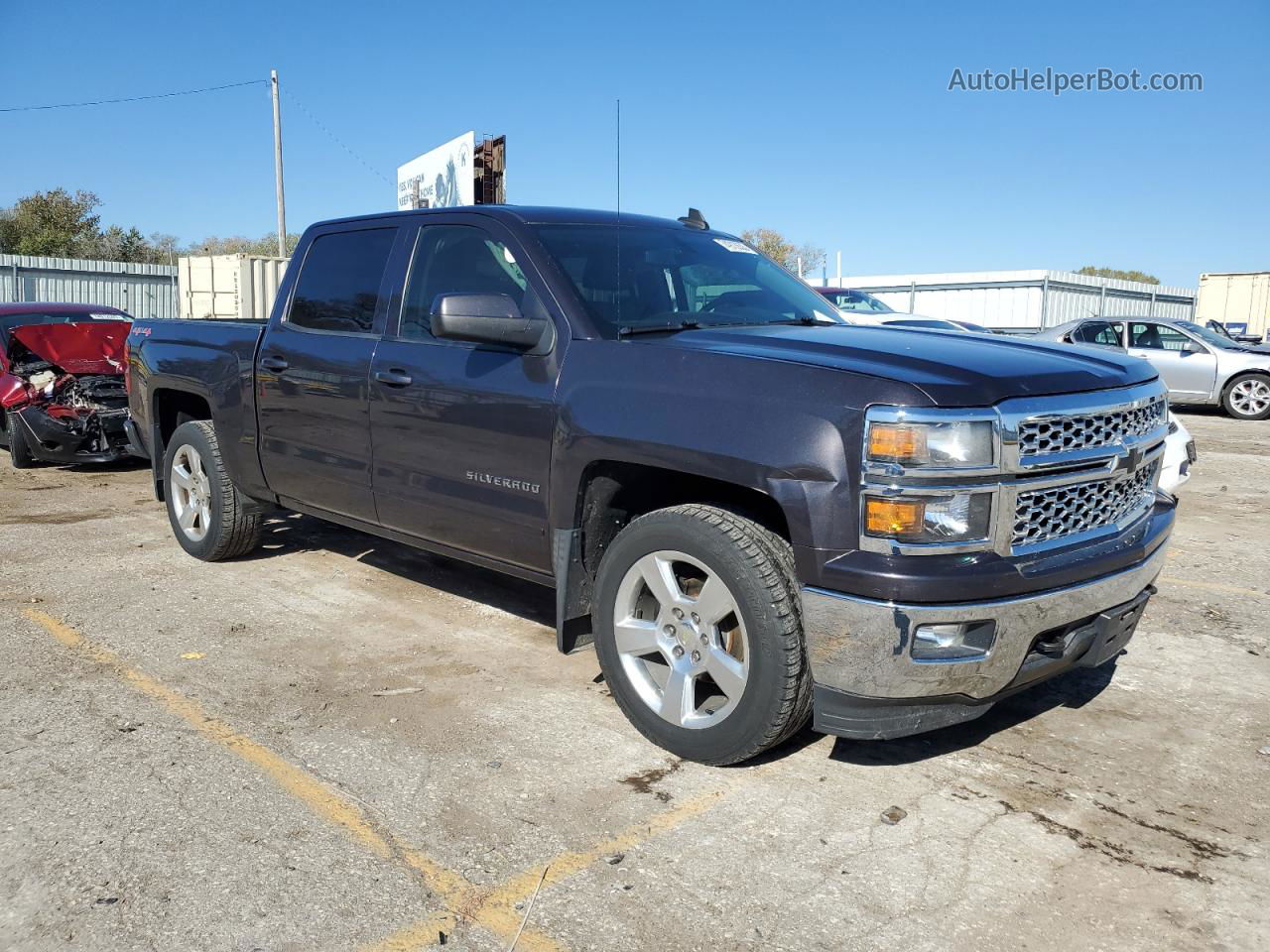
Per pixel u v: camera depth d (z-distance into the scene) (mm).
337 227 4965
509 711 3850
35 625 4820
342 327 4746
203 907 2588
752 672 3143
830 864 2830
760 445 3035
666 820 3047
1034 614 2959
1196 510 8156
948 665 2881
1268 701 4074
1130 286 35125
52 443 8977
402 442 4312
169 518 6699
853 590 2883
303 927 2518
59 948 2426
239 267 22016
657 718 3475
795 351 3246
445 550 4355
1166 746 3645
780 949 2457
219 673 4211
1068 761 3512
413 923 2539
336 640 4652
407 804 3129
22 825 2967
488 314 3688
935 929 2545
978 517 2891
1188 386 16516
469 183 16891
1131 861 2879
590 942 2475
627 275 4023
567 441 3574
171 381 5840
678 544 3295
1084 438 3119
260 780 3268
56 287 29734
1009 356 3264
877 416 2861
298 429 4930
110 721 3717
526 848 2891
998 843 2957
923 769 3426
